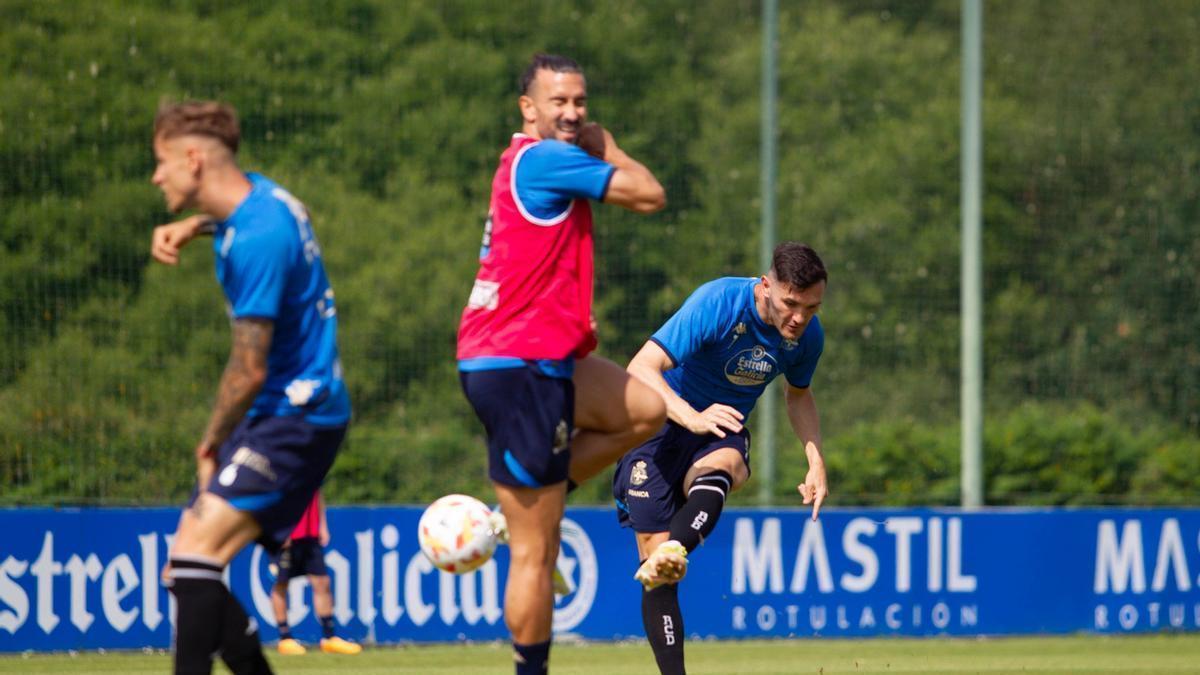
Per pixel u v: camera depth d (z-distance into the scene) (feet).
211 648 45.09
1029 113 167.73
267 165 139.64
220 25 139.64
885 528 120.67
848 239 162.91
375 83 144.25
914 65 176.14
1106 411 151.53
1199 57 166.71
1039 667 98.22
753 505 130.00
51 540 104.68
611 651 108.88
